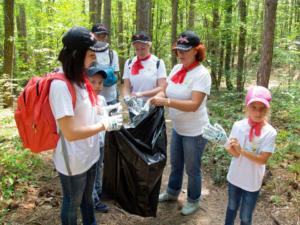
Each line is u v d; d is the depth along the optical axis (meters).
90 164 2.77
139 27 8.08
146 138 3.33
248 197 3.04
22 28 14.79
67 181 2.71
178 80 3.54
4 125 5.78
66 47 2.43
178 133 3.73
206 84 3.42
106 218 3.73
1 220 3.49
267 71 5.34
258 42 10.73
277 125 6.79
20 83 8.84
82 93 2.54
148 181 3.29
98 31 4.33
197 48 3.39
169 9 17.80
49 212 3.70
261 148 2.91
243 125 3.01
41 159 4.93
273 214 3.83
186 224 3.72
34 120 2.48
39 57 9.67
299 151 5.34
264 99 2.84
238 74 10.07
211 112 8.09
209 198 4.29
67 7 9.32
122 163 3.28
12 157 4.50
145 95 4.00
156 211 3.59
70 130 2.44
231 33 10.27
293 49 8.52
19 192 3.98
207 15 11.26
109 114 3.13
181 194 4.38
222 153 5.19
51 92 2.42
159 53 17.62
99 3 14.59
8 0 7.29
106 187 3.44
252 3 11.57
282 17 12.22
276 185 4.35
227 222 3.25
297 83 9.05
